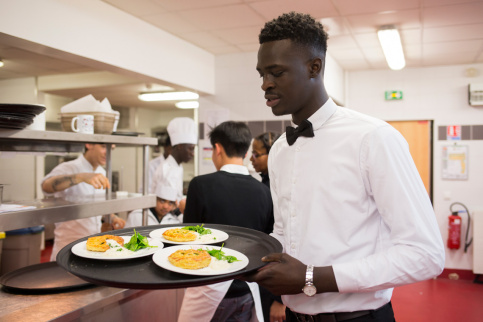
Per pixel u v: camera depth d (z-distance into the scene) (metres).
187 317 1.62
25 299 1.28
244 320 1.67
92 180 1.92
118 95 6.36
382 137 0.91
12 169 5.88
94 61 3.06
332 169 0.98
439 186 5.31
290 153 1.11
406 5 3.14
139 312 1.52
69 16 2.78
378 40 4.14
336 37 4.02
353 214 0.96
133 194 2.01
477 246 4.88
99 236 1.22
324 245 0.97
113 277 0.96
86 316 1.27
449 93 5.27
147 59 3.55
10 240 2.76
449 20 3.49
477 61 5.05
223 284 1.56
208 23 3.59
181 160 3.25
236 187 1.67
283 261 0.88
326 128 1.02
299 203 1.04
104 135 1.74
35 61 4.76
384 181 0.89
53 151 1.83
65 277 1.45
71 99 6.71
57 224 2.92
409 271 0.84
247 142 1.78
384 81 5.53
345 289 0.86
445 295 4.38
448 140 5.27
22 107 1.38
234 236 1.31
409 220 0.85
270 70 0.97
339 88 5.32
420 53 4.64
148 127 8.08
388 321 1.00
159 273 1.00
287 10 3.26
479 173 5.16
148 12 3.31
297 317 1.07
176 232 1.28
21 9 2.45
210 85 4.65
